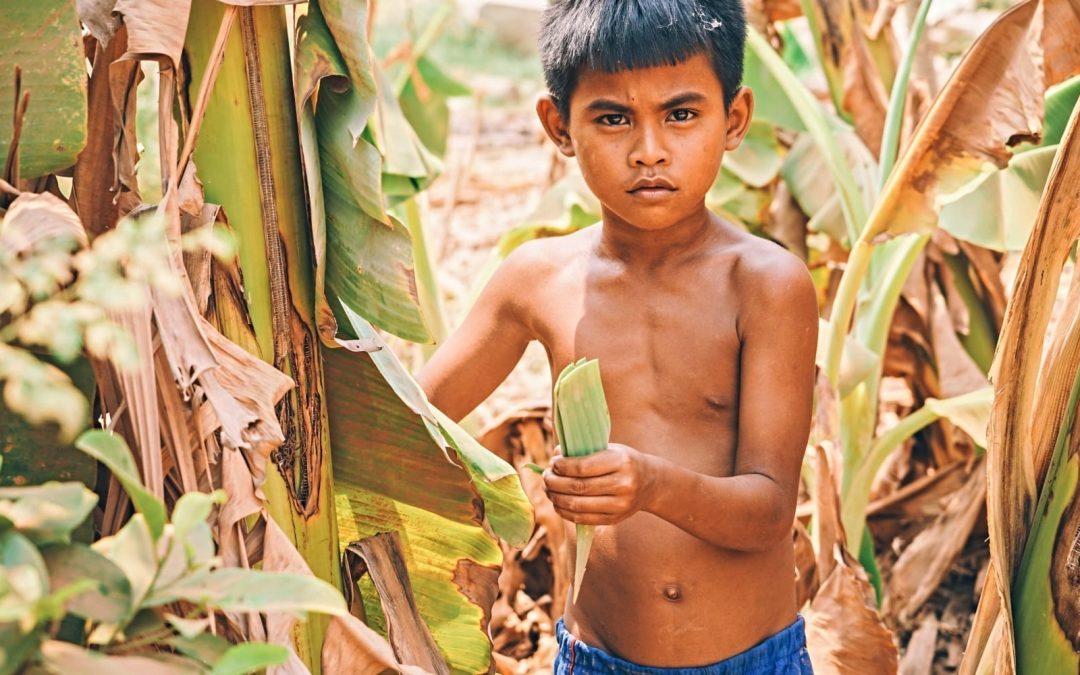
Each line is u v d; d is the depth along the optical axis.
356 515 1.59
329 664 1.29
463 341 1.72
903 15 3.73
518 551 2.70
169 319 1.17
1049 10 1.85
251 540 1.28
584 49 1.44
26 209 1.11
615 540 1.60
